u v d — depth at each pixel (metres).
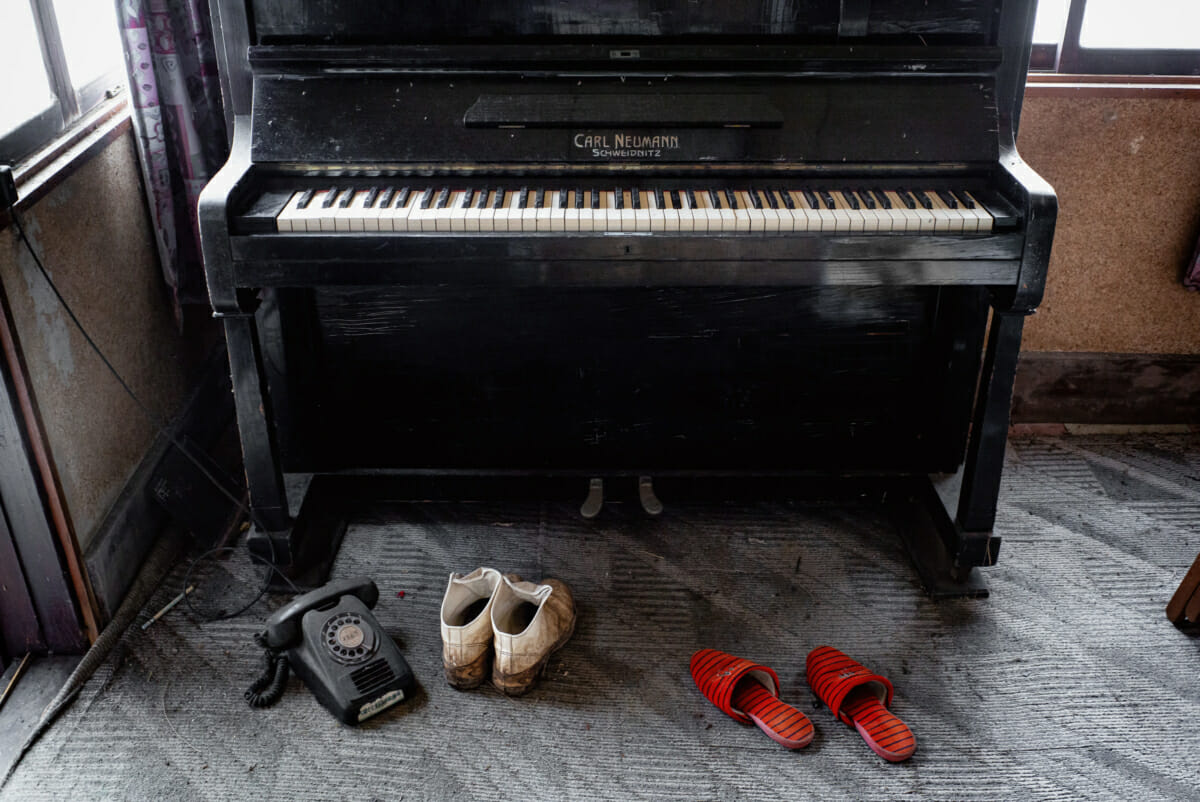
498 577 1.84
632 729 1.73
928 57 1.73
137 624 1.95
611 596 2.04
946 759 1.67
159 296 2.25
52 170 1.79
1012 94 1.80
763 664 1.87
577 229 1.64
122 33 1.92
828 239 1.64
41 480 1.71
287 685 1.82
